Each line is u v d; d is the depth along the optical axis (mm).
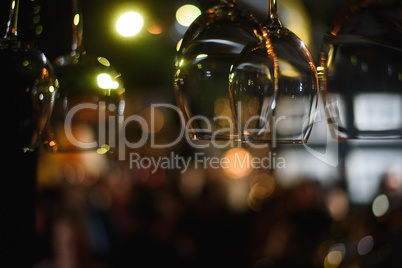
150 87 5066
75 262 2994
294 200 3494
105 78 640
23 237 799
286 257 2982
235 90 456
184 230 3652
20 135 521
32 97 520
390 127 512
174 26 3736
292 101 470
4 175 792
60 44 955
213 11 482
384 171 4293
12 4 543
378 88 510
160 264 3502
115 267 3322
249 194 3805
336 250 2557
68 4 958
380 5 511
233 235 3576
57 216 3119
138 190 3756
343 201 3611
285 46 473
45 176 3225
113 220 3422
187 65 464
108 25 3039
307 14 4453
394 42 505
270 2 522
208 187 4035
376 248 2361
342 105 517
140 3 3236
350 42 511
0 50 523
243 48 457
